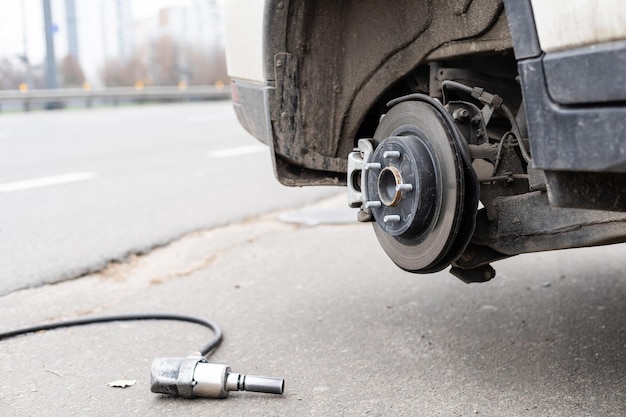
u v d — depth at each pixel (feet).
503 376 9.01
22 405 8.54
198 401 8.51
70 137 40.63
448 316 11.42
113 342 10.66
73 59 96.07
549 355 9.64
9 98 66.03
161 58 102.12
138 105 79.66
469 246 8.36
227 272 14.52
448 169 7.61
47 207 20.80
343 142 9.82
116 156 32.60
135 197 22.49
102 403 8.54
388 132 8.67
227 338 10.72
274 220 19.66
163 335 10.92
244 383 8.43
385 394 8.59
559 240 7.27
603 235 6.87
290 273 14.26
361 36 9.39
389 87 9.33
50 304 12.67
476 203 7.52
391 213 8.11
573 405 8.13
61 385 9.11
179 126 47.98
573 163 5.86
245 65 9.92
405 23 8.89
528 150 7.97
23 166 29.19
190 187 24.50
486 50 8.05
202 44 103.24
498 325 10.93
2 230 17.89
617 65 5.40
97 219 19.20
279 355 9.97
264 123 9.69
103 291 13.61
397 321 11.26
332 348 10.18
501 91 8.63
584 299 11.99
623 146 5.47
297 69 9.39
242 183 25.45
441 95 8.76
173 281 14.07
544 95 6.02
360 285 13.26
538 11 5.96
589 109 5.69
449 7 8.30
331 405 8.32
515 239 7.70
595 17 5.49
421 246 8.12
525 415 7.93
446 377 9.04
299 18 9.23
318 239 17.08
